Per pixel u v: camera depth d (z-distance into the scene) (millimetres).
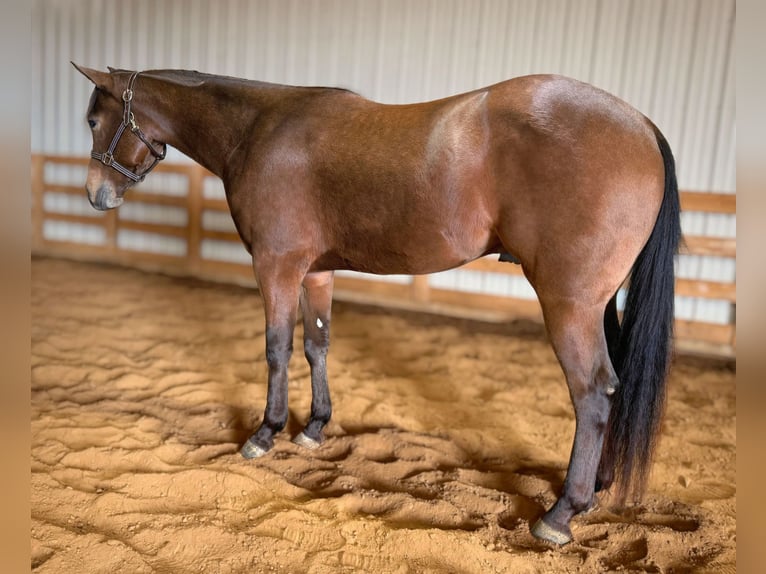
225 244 5941
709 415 3137
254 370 3430
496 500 2113
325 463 2387
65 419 2578
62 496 1955
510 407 3090
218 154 2424
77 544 1688
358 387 3221
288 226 2148
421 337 4348
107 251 6449
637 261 1832
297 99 2244
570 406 3148
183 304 4855
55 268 5906
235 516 1942
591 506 1933
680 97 4469
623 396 1849
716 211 4305
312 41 5523
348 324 4609
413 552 1776
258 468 2238
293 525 1865
